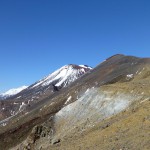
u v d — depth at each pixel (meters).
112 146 30.91
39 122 117.56
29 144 70.38
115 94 63.41
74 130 63.25
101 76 156.12
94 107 66.38
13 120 160.50
